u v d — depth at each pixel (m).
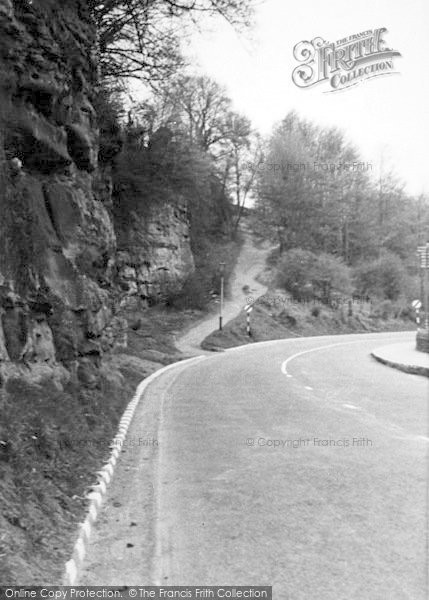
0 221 7.96
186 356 28.42
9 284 7.91
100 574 4.23
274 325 44.50
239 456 7.91
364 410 11.84
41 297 8.83
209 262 46.72
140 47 18.08
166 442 9.02
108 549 4.71
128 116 24.28
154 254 37.25
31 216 9.02
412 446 8.34
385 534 4.93
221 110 57.16
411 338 46.34
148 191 25.53
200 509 5.70
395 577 4.12
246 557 4.50
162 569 4.32
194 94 53.16
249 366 23.78
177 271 39.53
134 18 16.92
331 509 5.59
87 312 10.71
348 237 61.06
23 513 4.61
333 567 4.30
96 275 12.15
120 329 22.97
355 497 5.94
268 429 9.84
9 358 7.52
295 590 3.93
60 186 10.68
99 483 6.27
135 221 28.39
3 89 9.24
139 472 7.19
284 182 56.16
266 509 5.63
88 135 12.35
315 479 6.63
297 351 32.72
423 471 6.90
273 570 4.26
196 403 13.43
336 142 60.38
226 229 61.16
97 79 14.14
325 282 52.72
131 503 5.93
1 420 5.85
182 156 26.53
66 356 9.59
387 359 24.14
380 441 8.70
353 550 4.61
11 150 9.20
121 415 10.82
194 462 7.66
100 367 11.55
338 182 58.31
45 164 10.34
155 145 25.73
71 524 4.99
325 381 17.84
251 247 64.94
